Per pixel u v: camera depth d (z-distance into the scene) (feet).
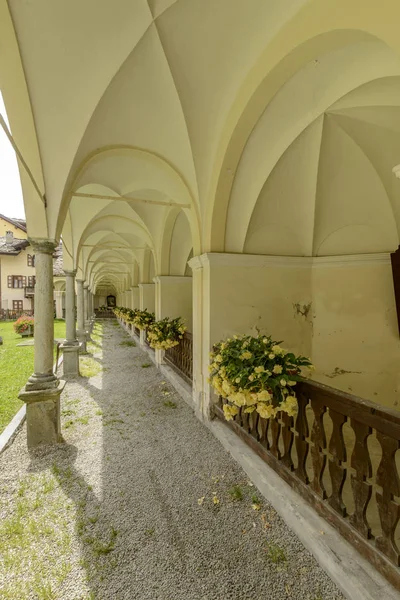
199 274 15.71
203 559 7.20
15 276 100.48
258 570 6.88
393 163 13.00
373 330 15.53
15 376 26.48
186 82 11.41
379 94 9.94
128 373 25.81
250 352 9.62
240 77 10.71
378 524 7.88
